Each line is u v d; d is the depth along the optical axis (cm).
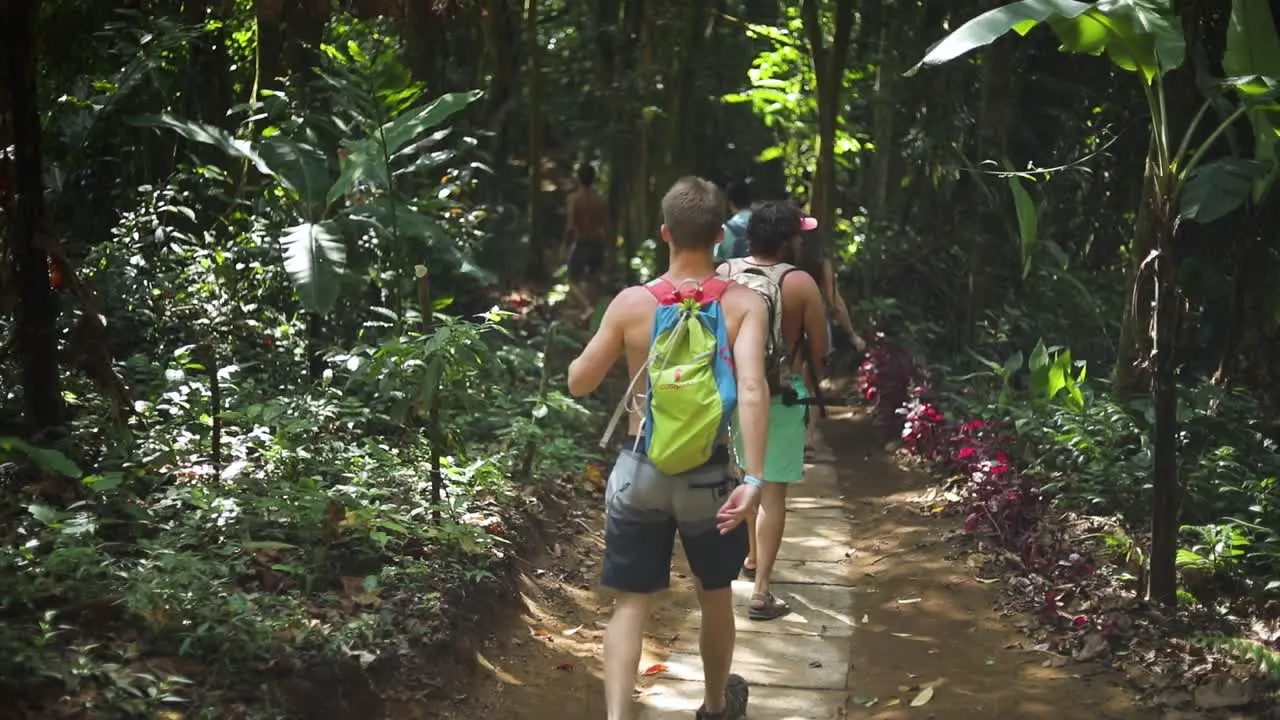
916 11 1103
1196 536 588
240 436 566
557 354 945
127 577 408
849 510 733
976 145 1041
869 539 673
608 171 1510
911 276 1121
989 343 967
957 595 566
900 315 1055
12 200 500
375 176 616
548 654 498
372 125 625
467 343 531
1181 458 651
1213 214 500
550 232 1805
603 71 1382
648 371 376
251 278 684
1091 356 980
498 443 686
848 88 1281
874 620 553
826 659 510
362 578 480
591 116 1655
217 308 651
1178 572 545
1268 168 515
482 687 453
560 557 610
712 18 1430
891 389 895
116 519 470
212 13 784
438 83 1135
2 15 484
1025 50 980
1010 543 611
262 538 480
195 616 404
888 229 1159
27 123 495
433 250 881
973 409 781
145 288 654
